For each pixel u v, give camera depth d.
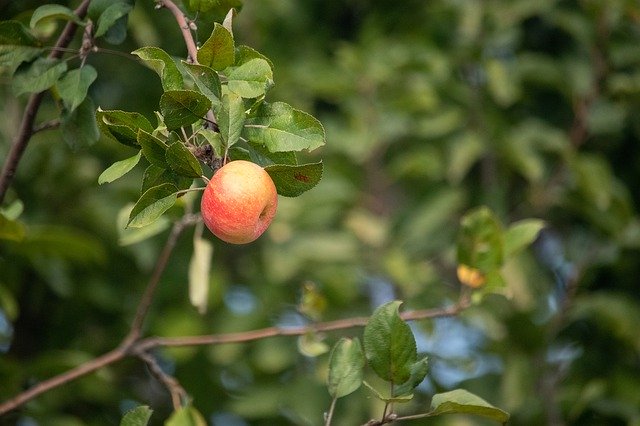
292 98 3.70
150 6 3.46
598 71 3.60
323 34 3.96
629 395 3.33
